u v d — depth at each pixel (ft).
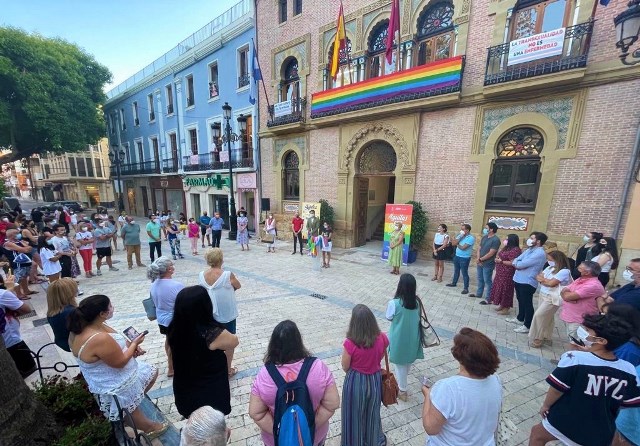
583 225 22.93
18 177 186.70
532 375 12.35
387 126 32.99
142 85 72.43
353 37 34.86
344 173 37.76
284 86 44.21
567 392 6.40
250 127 49.85
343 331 16.03
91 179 115.65
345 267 30.14
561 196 23.73
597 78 21.40
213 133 57.00
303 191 43.09
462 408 5.26
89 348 6.95
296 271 28.63
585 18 21.59
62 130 62.34
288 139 44.19
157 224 31.89
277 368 5.84
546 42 22.27
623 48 15.25
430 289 23.12
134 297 21.13
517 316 17.33
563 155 23.27
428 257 31.73
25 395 7.33
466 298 21.17
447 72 27.45
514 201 26.53
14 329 11.16
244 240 39.06
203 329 7.72
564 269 13.74
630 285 10.90
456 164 28.89
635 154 20.38
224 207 58.23
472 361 5.35
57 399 8.52
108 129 91.76
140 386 8.11
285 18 42.34
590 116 22.06
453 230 29.66
